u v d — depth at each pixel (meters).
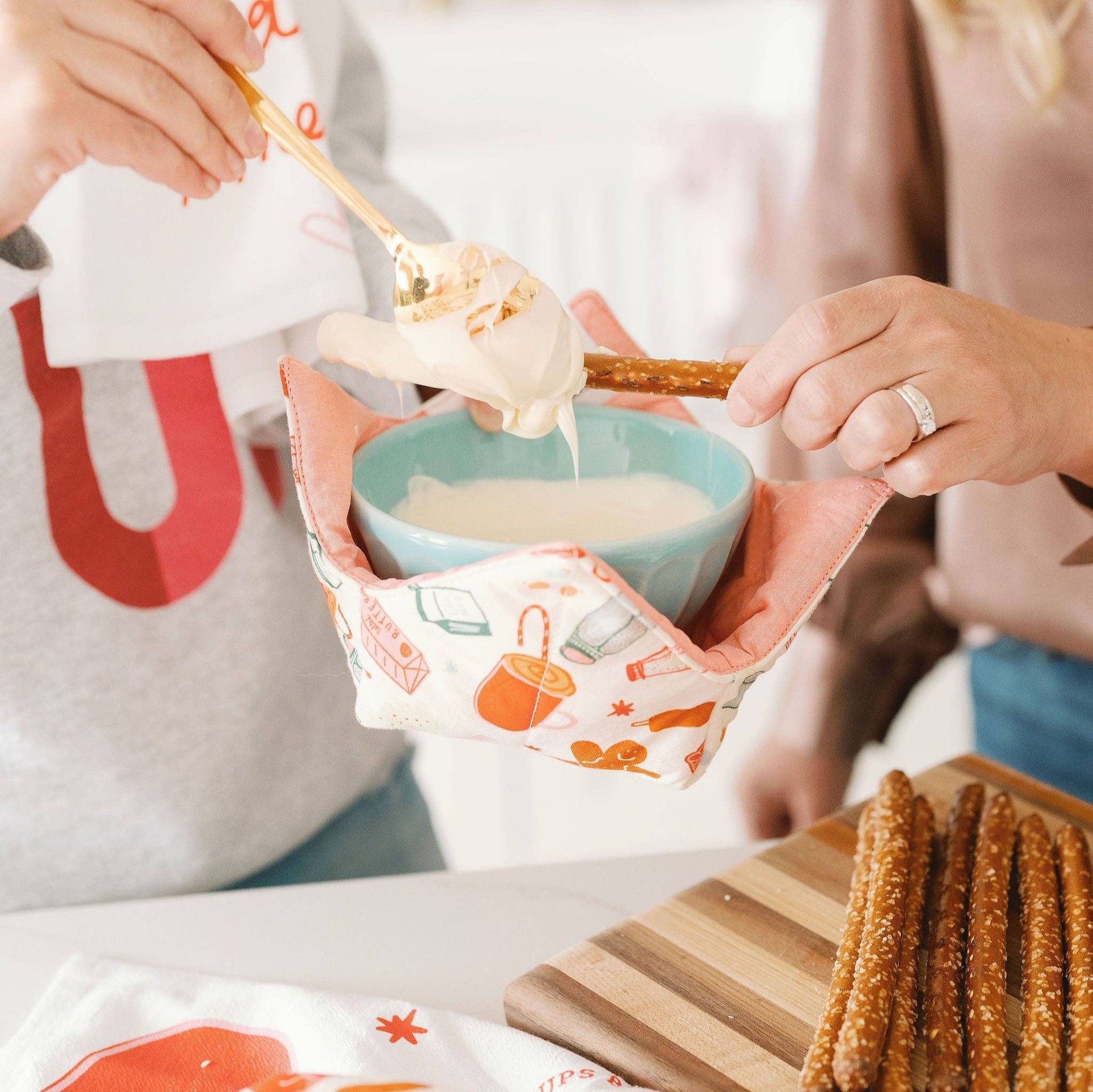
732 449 0.66
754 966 0.64
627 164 2.73
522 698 0.53
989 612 1.10
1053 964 0.60
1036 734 1.13
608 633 0.50
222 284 0.78
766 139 2.70
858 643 1.16
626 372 0.61
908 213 1.14
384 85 1.06
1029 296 1.03
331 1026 0.62
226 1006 0.65
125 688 0.85
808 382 0.58
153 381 0.83
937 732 2.22
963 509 1.10
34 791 0.84
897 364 0.59
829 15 1.15
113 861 0.88
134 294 0.76
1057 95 0.94
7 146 0.59
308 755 0.95
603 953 0.65
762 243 2.73
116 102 0.60
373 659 0.55
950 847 0.71
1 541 0.80
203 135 0.61
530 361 0.58
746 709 2.28
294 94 0.79
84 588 0.83
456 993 0.68
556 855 1.97
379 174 0.93
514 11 2.79
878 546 1.16
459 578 0.49
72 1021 0.63
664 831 2.02
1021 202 1.00
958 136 1.04
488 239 2.72
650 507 0.68
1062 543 1.03
